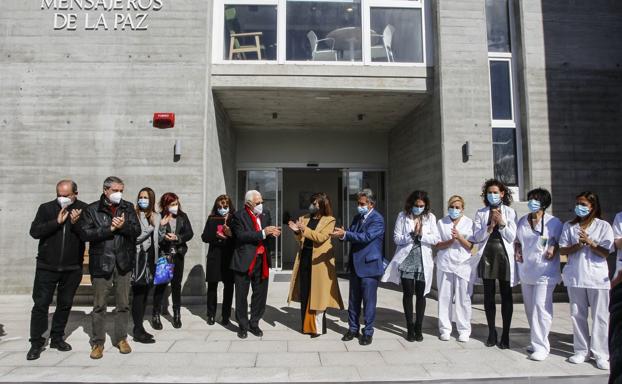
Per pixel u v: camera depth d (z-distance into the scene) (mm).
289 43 8000
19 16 7527
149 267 5262
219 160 8617
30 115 7398
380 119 9859
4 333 5445
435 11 7988
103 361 4512
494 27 8383
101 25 7574
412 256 5375
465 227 5426
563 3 8180
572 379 4219
